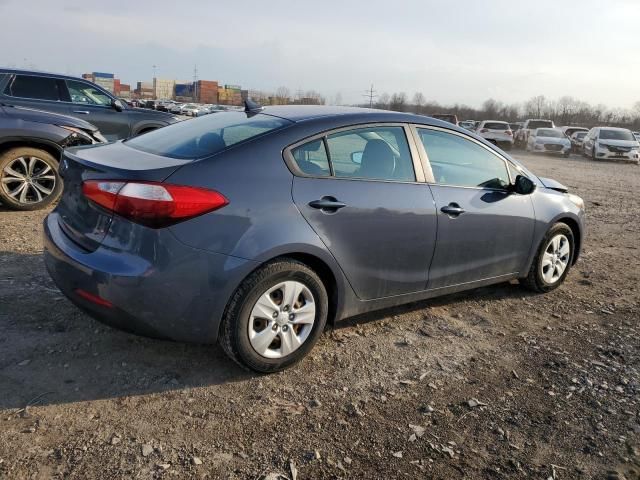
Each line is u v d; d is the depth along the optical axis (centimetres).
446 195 385
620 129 2623
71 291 294
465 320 425
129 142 368
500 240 427
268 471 243
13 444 245
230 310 295
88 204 295
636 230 823
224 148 306
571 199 505
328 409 292
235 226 290
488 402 310
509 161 448
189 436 262
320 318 331
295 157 320
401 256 363
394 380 327
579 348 387
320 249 319
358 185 339
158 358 328
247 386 307
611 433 288
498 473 253
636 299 498
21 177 617
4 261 456
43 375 300
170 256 277
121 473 234
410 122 381
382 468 250
